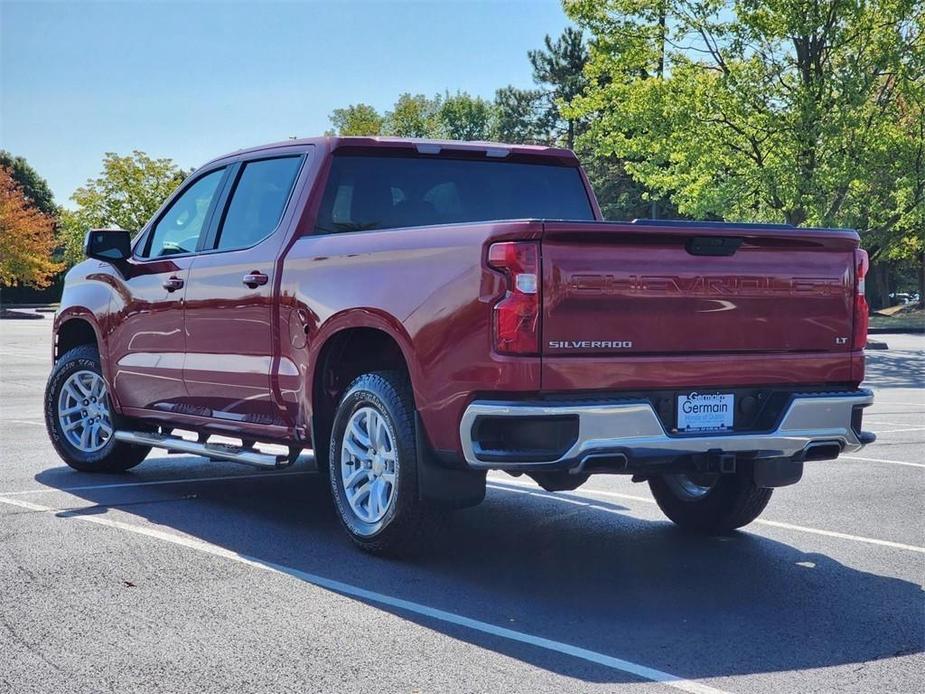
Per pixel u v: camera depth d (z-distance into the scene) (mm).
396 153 6578
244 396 6562
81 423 8273
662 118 26734
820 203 25547
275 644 4219
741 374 5223
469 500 5309
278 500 7234
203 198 7266
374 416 5605
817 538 6262
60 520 6453
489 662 4039
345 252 5789
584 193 7137
